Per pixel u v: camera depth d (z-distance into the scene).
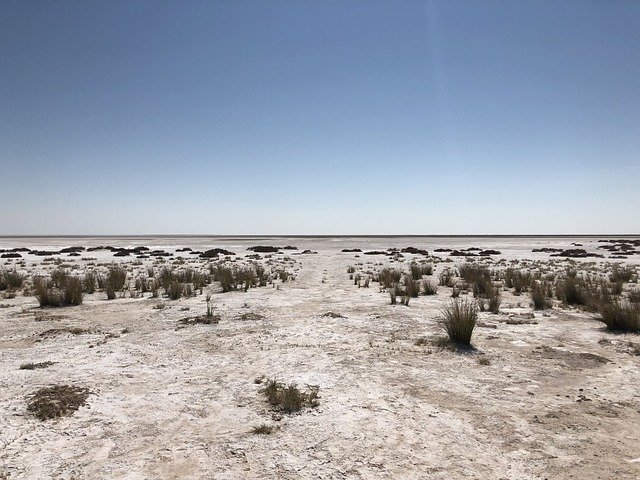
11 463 4.55
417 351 8.74
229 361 8.11
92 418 5.64
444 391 6.58
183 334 10.27
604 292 15.23
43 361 8.07
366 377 7.15
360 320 11.76
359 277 20.83
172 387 6.78
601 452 4.82
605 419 5.64
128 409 5.94
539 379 7.14
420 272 24.16
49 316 12.27
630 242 79.88
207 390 6.65
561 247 62.38
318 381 6.95
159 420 5.61
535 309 13.35
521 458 4.68
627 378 7.18
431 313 12.73
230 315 12.48
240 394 6.48
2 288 18.38
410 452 4.80
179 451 4.83
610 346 9.13
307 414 5.75
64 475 4.36
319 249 58.16
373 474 4.37
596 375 7.34
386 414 5.74
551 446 4.94
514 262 34.28
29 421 5.51
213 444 4.99
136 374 7.37
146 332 10.51
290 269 28.27
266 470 4.45
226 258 39.03
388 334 10.20
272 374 7.34
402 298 14.32
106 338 9.88
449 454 4.76
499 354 8.53
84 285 18.31
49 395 6.27
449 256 43.88
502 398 6.32
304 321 11.63
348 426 5.40
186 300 15.27
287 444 4.98
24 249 53.06
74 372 7.42
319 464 4.55
